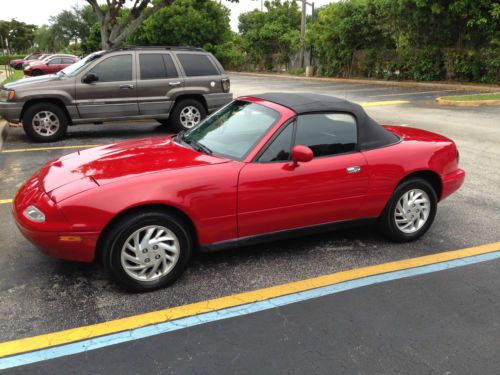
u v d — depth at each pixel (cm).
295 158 367
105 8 3862
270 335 301
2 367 267
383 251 430
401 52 2516
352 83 2606
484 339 299
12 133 986
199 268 392
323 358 279
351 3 2683
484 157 799
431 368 271
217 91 998
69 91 878
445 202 570
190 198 346
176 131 993
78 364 271
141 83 929
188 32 3894
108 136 969
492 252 429
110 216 326
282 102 418
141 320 315
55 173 378
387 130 457
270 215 380
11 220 490
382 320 319
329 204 403
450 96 1697
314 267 396
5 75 3247
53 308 328
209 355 280
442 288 363
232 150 388
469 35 2162
